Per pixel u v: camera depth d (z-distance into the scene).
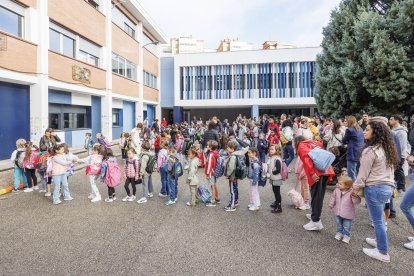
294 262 3.75
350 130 6.54
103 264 3.72
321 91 16.78
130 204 6.57
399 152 6.17
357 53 14.34
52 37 13.69
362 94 14.63
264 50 30.08
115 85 20.11
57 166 6.66
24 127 12.34
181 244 4.33
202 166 11.39
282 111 34.34
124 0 20.73
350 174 6.61
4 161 11.17
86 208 6.26
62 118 15.72
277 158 5.85
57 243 4.40
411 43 13.57
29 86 12.46
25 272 3.53
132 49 23.47
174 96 31.73
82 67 15.72
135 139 11.35
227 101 30.94
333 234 4.70
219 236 4.63
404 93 12.93
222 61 30.80
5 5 10.91
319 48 29.03
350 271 3.51
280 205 5.87
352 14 15.64
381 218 3.78
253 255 3.96
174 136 13.29
